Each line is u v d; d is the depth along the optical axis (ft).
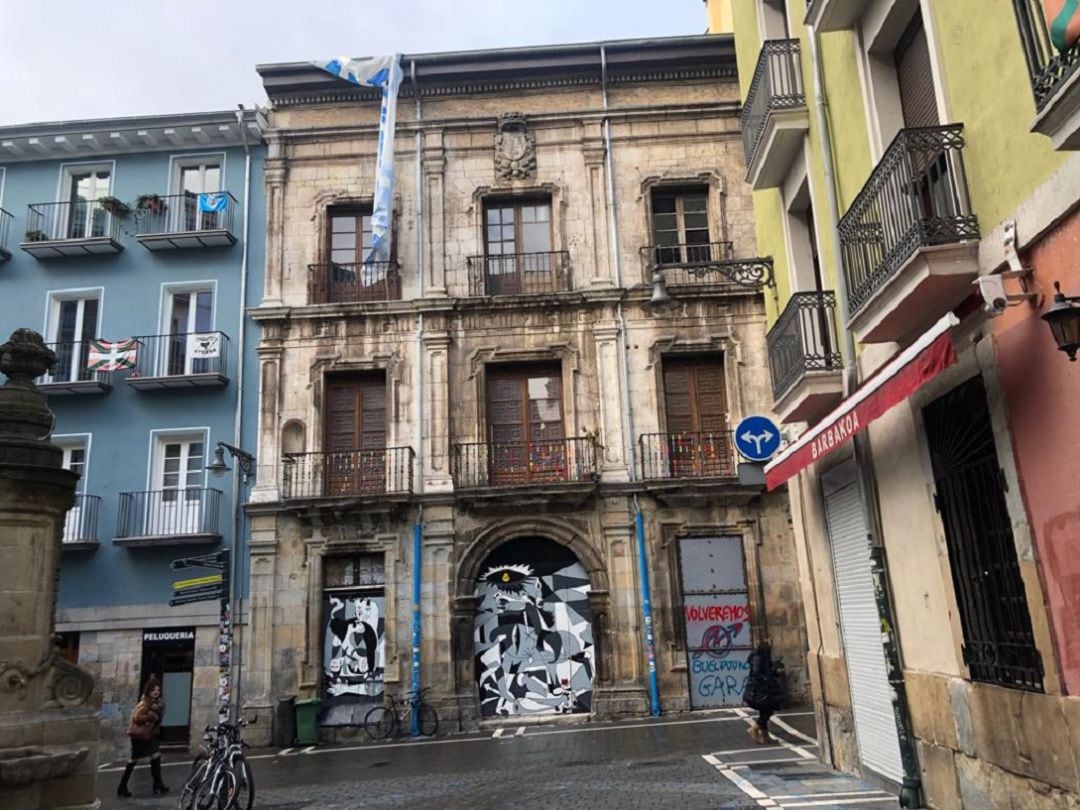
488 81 67.56
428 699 57.72
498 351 63.41
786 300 39.01
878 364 28.68
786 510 60.64
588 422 62.23
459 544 60.13
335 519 60.39
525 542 61.36
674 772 36.42
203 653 60.03
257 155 68.54
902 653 27.99
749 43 43.01
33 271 67.97
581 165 66.54
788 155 36.63
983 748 22.66
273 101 68.13
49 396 65.21
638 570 59.57
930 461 25.30
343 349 63.82
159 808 37.99
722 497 60.13
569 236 65.36
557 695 59.36
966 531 23.43
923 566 26.13
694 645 59.11
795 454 31.30
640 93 67.77
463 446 61.72
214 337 64.80
